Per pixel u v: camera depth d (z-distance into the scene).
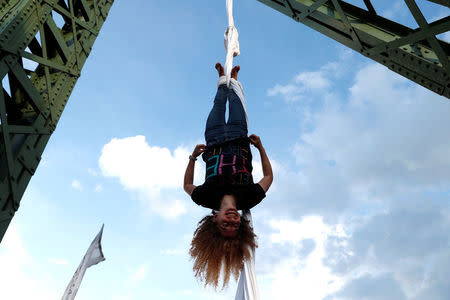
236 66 4.82
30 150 4.46
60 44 5.07
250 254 3.27
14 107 4.57
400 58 4.09
